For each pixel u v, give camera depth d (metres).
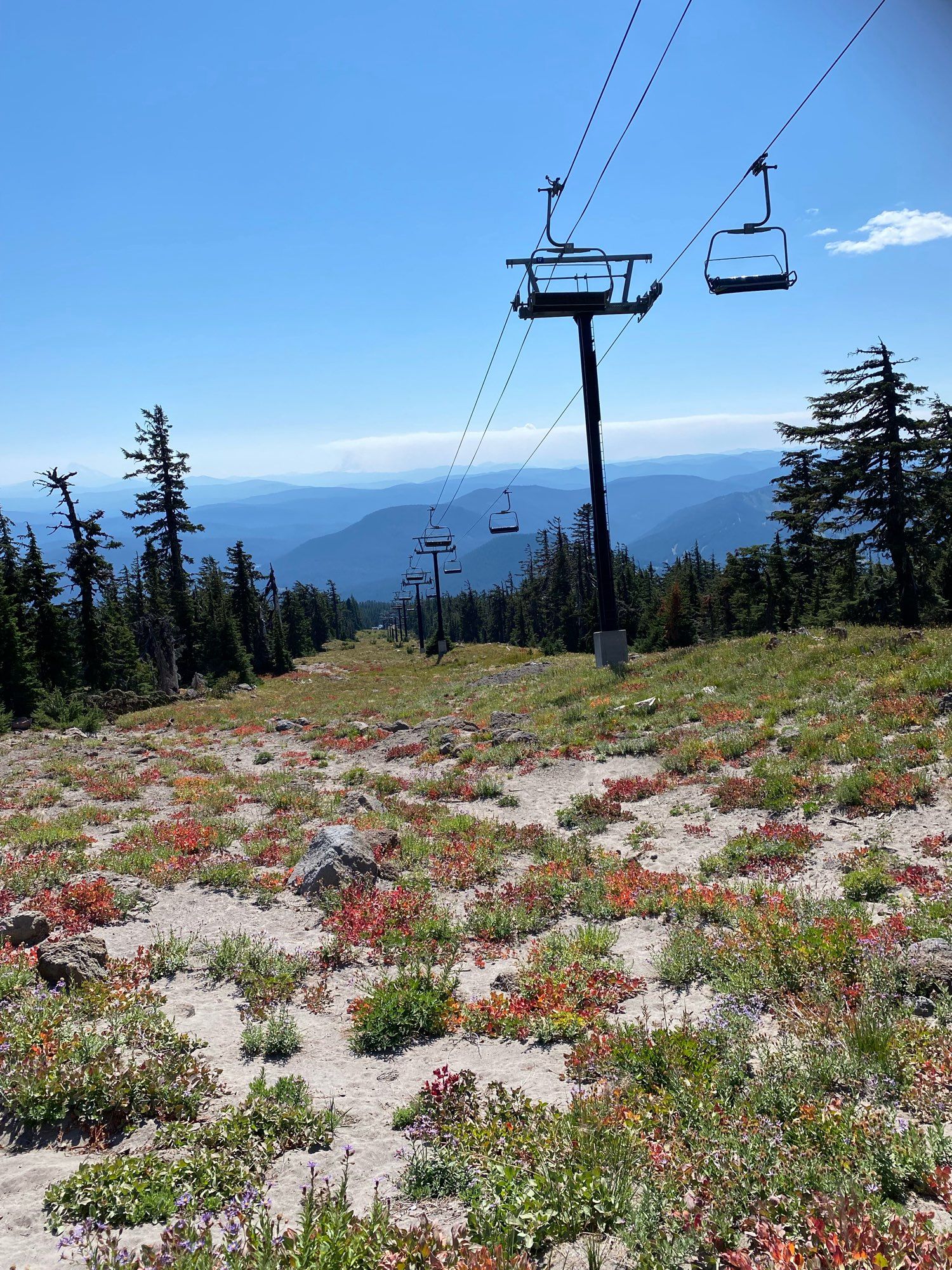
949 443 40.88
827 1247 3.95
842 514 44.81
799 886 11.14
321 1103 6.55
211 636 75.50
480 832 16.34
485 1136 5.58
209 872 14.00
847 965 8.02
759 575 70.69
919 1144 4.97
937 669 19.38
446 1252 4.21
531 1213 4.62
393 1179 5.34
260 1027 8.08
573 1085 6.59
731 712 22.12
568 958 9.52
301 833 16.78
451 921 11.48
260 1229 4.46
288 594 140.00
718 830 14.65
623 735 23.67
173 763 28.05
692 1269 4.21
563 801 18.72
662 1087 6.21
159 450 67.00
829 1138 5.11
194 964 10.23
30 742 35.16
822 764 16.28
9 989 8.54
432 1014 8.10
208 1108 6.39
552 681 37.47
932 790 13.35
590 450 35.72
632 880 12.23
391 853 14.95
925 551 42.56
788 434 48.16
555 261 29.14
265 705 50.59
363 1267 4.14
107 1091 6.21
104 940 10.92
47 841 16.22
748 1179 4.80
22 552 61.25
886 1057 6.11
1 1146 5.80
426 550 96.38
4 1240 4.62
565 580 111.56
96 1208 4.90
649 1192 4.79
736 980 8.22
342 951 10.25
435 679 57.97
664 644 69.88
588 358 35.19
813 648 27.20
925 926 8.70
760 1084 6.02
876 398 41.97
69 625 56.44
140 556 78.12
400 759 26.56
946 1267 3.79
